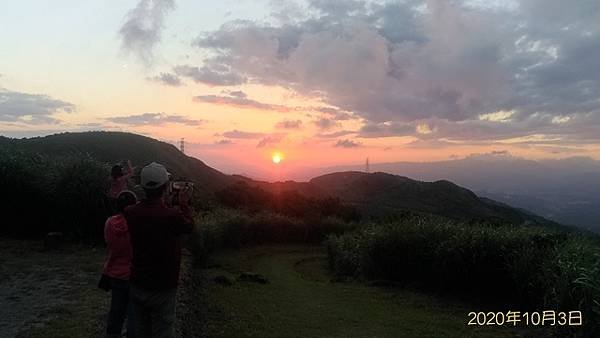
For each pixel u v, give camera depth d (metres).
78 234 13.39
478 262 11.89
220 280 13.03
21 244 12.57
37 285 8.70
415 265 13.74
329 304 10.96
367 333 8.62
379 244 14.60
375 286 13.71
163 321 4.57
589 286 6.98
